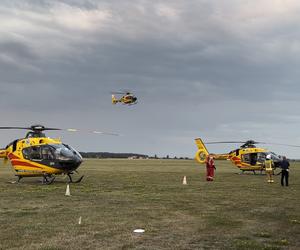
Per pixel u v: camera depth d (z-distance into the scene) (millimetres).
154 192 21938
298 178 35781
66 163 27375
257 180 32406
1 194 20719
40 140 28016
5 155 29797
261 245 9602
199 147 48406
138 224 12242
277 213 14406
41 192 21781
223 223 12461
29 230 11281
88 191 22391
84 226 11891
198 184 27781
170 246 9547
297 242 9945
